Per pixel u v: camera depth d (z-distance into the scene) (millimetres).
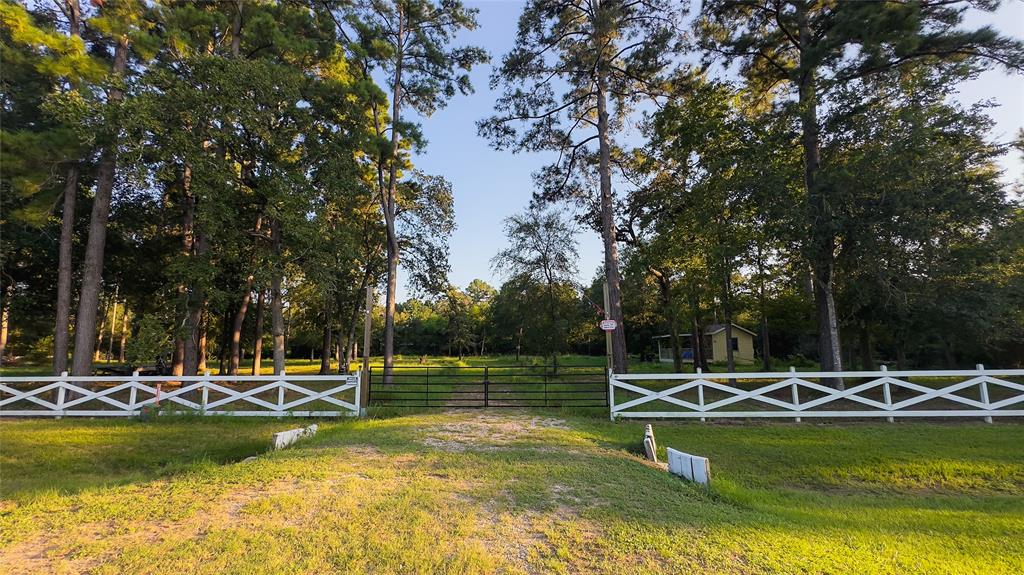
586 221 23188
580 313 24797
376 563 3291
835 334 12836
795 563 3512
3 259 16062
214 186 14055
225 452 8141
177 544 3506
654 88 16734
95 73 11953
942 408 11133
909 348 16406
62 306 14500
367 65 18516
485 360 40500
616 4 15242
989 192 10594
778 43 15148
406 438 8109
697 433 9375
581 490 5180
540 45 16562
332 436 8344
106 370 21812
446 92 20000
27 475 6773
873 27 11133
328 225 16500
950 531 4594
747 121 13297
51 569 3137
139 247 20531
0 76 11984
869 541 4129
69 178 14562
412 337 62375
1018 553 3996
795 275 13672
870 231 10883
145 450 8195
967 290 11961
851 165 11062
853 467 7430
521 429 9328
